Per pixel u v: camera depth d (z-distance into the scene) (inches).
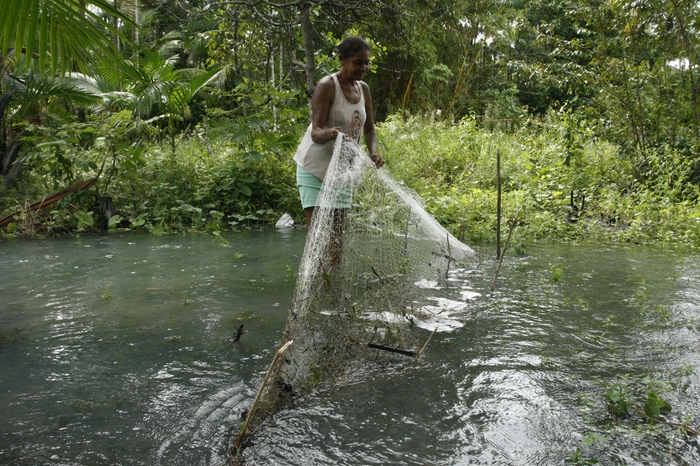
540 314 130.6
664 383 90.9
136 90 342.6
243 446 71.9
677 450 71.0
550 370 96.4
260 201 324.5
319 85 143.3
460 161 402.3
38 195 309.6
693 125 366.0
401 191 155.9
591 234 274.5
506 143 447.8
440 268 168.7
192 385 90.1
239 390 88.0
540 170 343.6
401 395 86.7
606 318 127.4
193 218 285.3
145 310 132.5
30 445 72.3
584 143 381.7
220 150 373.1
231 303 138.5
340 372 94.0
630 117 377.4
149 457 69.8
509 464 68.1
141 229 279.6
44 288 153.5
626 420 79.0
